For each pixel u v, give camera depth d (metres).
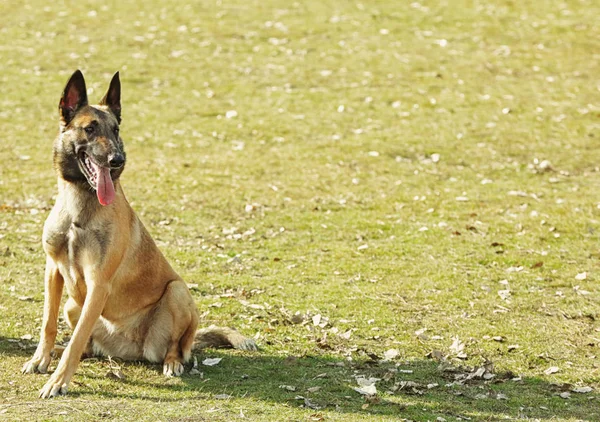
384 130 21.03
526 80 24.88
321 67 25.52
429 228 15.23
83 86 8.71
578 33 28.86
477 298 12.07
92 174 8.44
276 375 9.12
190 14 30.31
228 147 19.77
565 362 9.97
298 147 19.86
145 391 8.46
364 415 8.08
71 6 30.95
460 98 23.34
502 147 20.12
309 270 13.09
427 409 8.38
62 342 9.89
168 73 24.86
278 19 29.88
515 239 14.75
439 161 19.20
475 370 9.59
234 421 7.67
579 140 20.64
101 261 8.51
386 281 12.66
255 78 24.62
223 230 14.91
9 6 30.67
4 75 24.00
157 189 16.91
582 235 15.00
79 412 7.71
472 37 28.38
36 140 19.62
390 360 9.77
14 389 8.31
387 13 30.67
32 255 13.16
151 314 9.18
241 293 11.92
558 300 12.04
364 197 16.94
